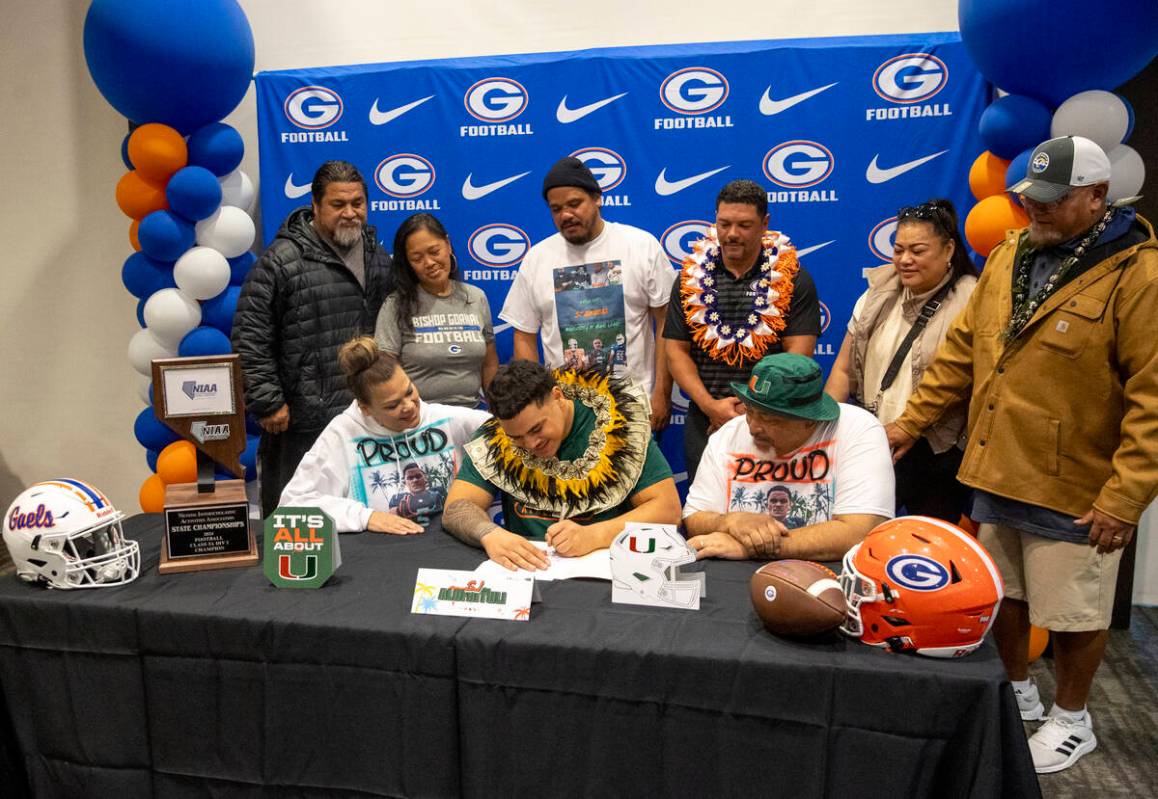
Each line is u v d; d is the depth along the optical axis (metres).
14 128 4.05
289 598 1.96
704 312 3.03
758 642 1.71
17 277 4.19
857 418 2.17
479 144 3.63
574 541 2.09
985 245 2.95
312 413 3.22
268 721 1.91
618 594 1.90
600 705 1.73
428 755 1.84
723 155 3.49
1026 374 2.33
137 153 3.25
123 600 1.96
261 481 3.34
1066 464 2.32
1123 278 2.19
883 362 2.87
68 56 3.96
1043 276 2.35
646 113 3.51
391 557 2.17
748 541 2.08
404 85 3.62
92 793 2.03
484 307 3.32
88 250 4.11
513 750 1.79
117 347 4.18
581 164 3.15
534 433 2.06
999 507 2.44
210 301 3.47
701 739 1.70
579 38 3.63
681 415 3.65
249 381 3.13
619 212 3.60
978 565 1.62
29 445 4.34
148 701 1.96
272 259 3.14
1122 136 2.71
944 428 2.72
